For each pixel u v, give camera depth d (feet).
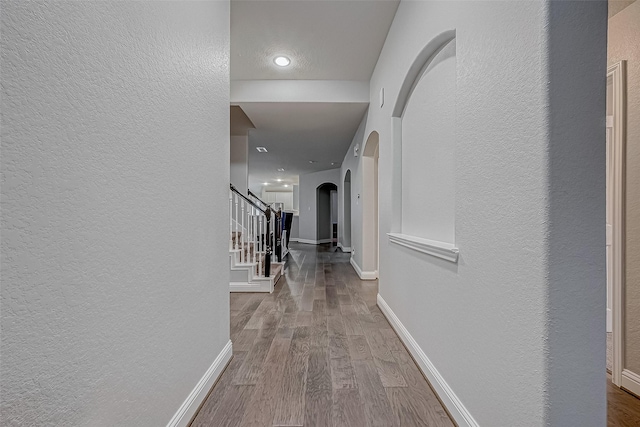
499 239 3.31
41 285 2.02
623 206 5.33
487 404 3.53
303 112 12.70
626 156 5.32
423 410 4.60
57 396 2.15
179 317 4.02
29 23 1.93
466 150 4.04
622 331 5.31
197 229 4.62
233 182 16.10
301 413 4.52
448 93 5.16
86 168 2.41
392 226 8.14
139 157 3.14
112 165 2.72
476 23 3.81
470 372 3.91
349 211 26.61
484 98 3.61
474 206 3.83
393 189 8.13
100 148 2.57
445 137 5.30
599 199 2.67
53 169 2.11
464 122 4.09
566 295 2.65
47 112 2.06
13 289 1.84
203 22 4.86
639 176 5.16
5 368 1.80
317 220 34.09
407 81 6.98
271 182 41.11
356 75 11.17
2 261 1.78
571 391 2.66
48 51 2.06
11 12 1.82
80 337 2.35
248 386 5.24
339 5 7.39
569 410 2.66
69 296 2.25
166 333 3.69
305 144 19.20
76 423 2.32
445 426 4.25
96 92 2.52
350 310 9.79
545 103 2.66
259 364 6.05
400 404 4.75
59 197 2.16
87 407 2.43
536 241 2.75
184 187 4.18
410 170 7.26
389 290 8.63
